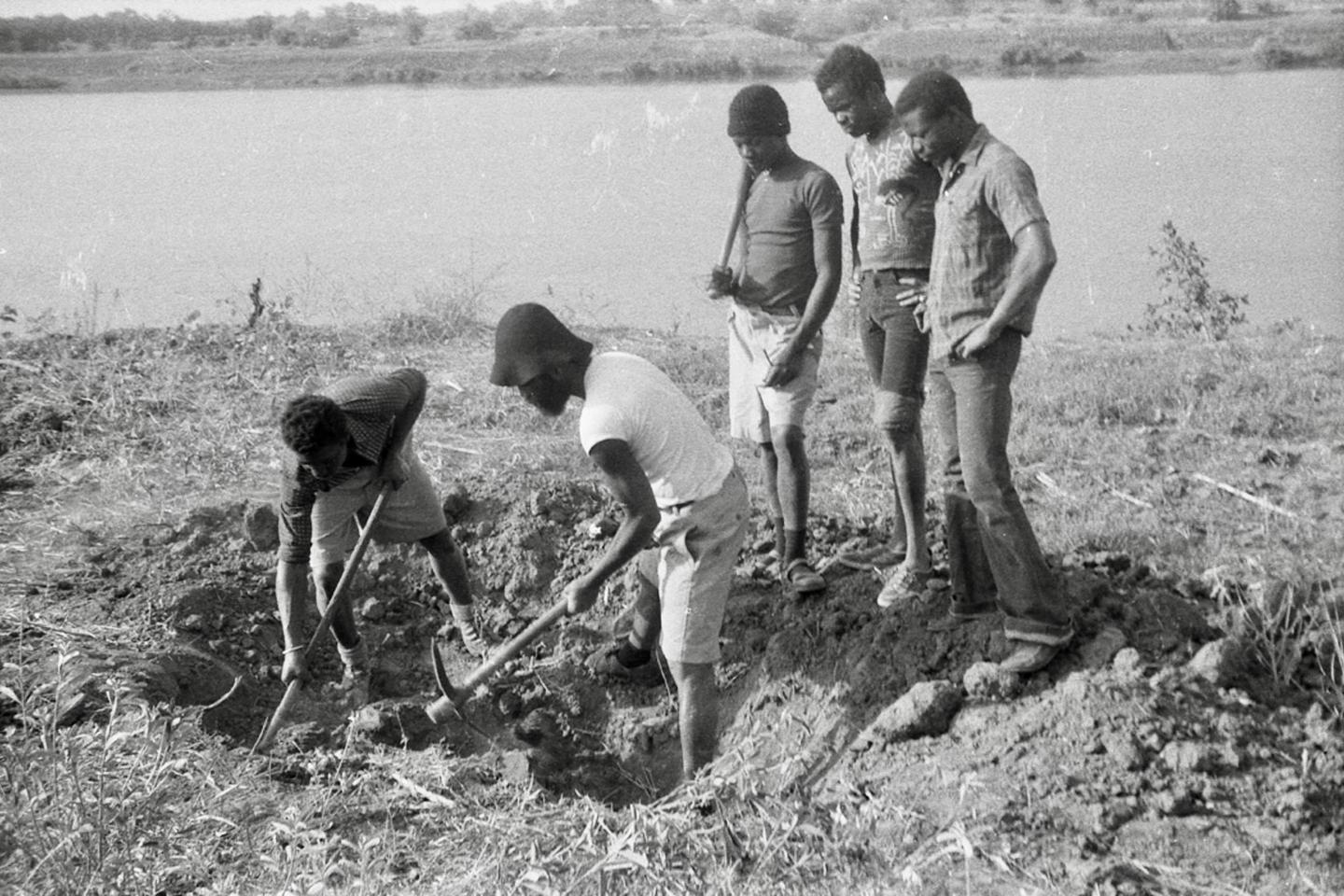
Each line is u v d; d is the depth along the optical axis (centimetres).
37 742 451
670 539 480
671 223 1862
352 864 429
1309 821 428
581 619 618
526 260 1655
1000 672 491
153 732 472
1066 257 1614
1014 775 456
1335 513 659
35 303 1428
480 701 582
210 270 1606
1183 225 1684
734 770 463
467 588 591
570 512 668
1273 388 868
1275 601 534
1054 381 920
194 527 658
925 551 558
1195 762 446
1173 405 868
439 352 1027
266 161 2395
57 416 812
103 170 2341
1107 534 619
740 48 2806
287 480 514
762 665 567
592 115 2580
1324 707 486
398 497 552
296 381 912
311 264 1633
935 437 800
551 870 421
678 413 474
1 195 2156
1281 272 1442
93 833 414
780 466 573
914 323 523
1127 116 2470
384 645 610
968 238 465
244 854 444
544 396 470
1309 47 2973
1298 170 1955
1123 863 415
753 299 566
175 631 577
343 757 512
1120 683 475
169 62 3281
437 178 2191
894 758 482
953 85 460
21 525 676
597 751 573
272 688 579
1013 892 408
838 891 413
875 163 523
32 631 564
